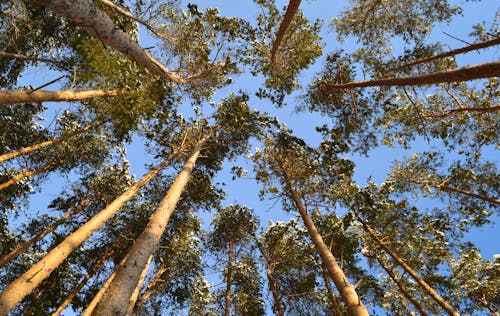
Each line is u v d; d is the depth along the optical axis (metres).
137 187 12.55
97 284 15.30
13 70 11.01
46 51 10.36
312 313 16.36
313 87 12.60
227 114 16.20
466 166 13.86
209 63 12.77
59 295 14.53
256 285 18.61
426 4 10.62
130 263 7.33
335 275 9.63
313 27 12.23
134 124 7.26
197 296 17.83
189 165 13.82
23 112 12.88
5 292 6.87
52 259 8.10
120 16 9.97
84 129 11.93
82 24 5.91
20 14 9.04
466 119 12.55
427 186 14.32
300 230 16.75
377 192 15.20
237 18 12.42
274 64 12.62
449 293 14.43
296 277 17.14
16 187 13.70
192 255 17.47
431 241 13.50
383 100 12.38
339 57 11.90
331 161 15.20
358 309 8.07
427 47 10.90
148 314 17.20
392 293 15.85
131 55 7.37
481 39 9.95
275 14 12.21
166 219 9.55
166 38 10.47
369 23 11.52
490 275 13.93
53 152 13.60
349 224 14.91
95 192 15.45
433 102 12.82
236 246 19.19
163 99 10.39
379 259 13.82
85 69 6.87
